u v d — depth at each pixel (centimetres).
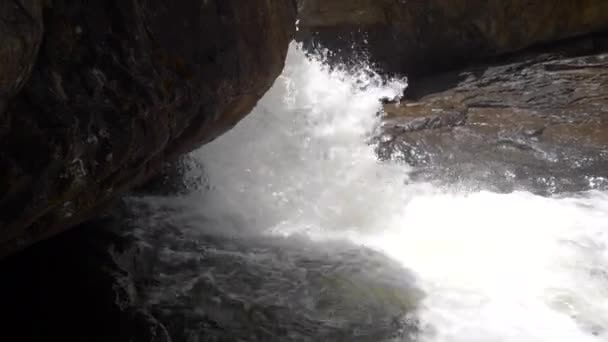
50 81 211
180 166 513
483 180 577
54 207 235
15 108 197
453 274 412
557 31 859
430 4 841
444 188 557
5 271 374
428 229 482
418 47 872
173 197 506
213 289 378
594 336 347
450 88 814
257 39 359
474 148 640
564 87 771
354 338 341
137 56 257
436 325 356
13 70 179
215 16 315
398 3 840
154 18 270
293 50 691
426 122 697
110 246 413
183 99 296
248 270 406
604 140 638
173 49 283
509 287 396
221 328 345
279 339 338
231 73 335
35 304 350
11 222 212
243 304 365
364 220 505
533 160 612
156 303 361
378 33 863
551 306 376
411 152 630
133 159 271
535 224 482
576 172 586
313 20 862
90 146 229
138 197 498
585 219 491
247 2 343
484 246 451
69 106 218
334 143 618
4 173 197
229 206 505
